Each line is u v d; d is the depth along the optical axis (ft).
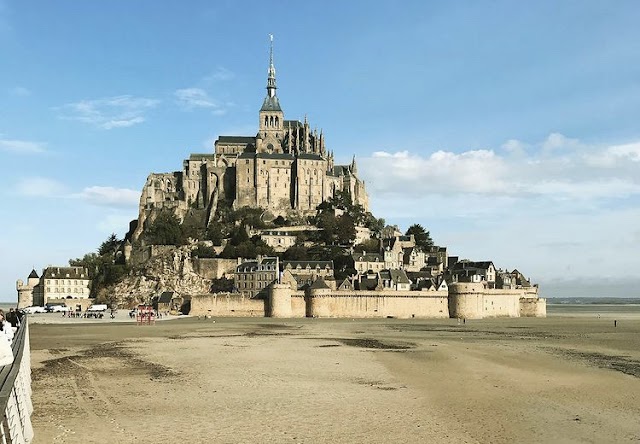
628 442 133.90
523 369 238.48
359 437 136.26
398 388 195.21
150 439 132.16
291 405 168.25
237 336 392.88
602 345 343.67
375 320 618.85
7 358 105.50
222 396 179.73
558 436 138.10
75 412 155.84
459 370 234.99
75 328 471.62
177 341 353.72
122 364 246.88
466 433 139.85
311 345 332.60
